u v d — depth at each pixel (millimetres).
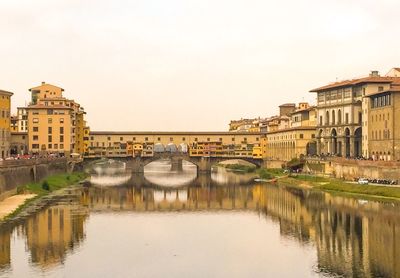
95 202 151750
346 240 97312
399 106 174375
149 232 107750
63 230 106625
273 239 100625
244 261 84312
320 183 187625
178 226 115375
